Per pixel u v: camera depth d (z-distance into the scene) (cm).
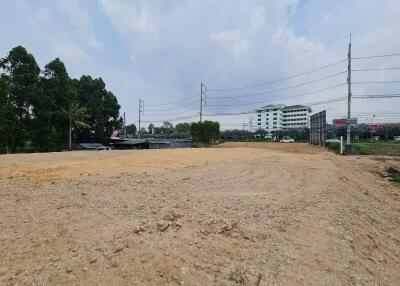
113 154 2498
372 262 603
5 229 614
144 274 448
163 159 2041
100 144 6112
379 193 1458
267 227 640
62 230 605
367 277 534
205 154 2538
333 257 567
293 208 793
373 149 3575
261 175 1341
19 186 1028
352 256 591
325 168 1619
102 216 688
